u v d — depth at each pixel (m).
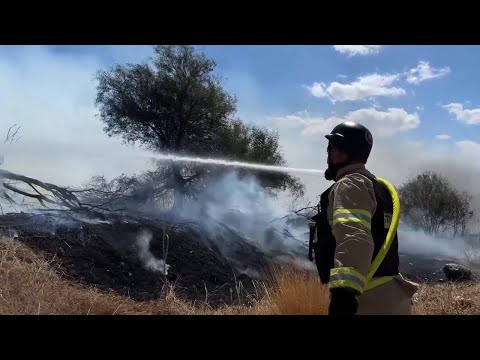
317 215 2.72
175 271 8.05
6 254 6.13
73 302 5.47
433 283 8.98
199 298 7.34
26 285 5.45
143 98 13.51
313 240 2.80
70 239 7.59
